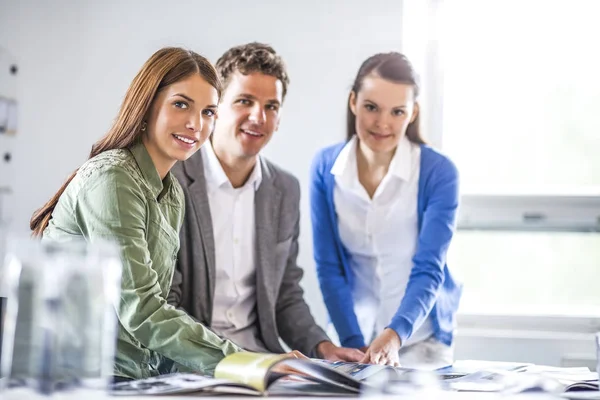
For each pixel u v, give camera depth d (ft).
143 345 6.77
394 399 5.02
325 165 10.46
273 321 9.71
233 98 9.80
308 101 10.75
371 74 10.29
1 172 11.10
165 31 11.09
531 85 11.17
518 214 11.18
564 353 10.77
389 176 10.16
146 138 7.13
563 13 11.09
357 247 10.32
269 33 10.91
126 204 6.42
